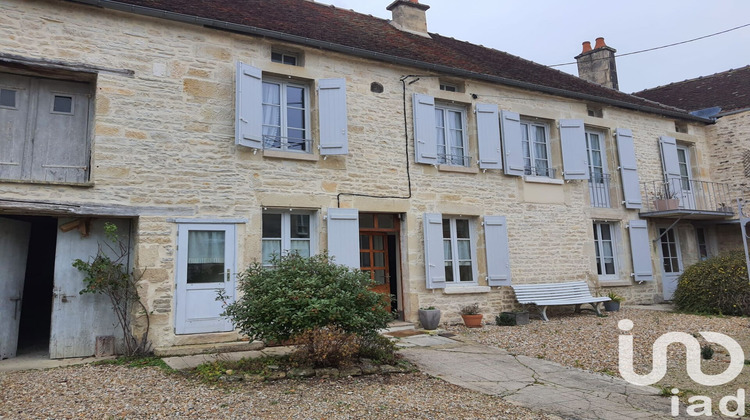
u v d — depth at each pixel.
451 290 9.03
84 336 6.64
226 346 6.72
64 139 6.84
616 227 11.68
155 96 7.00
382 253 9.08
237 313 5.60
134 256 6.79
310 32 8.50
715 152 13.69
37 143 6.69
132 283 6.66
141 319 6.56
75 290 6.64
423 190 9.12
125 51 6.88
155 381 5.16
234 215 7.33
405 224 8.88
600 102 11.52
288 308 5.28
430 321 8.34
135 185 6.73
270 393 4.77
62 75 6.72
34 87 6.78
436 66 9.26
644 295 11.71
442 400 4.70
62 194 6.30
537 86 10.45
